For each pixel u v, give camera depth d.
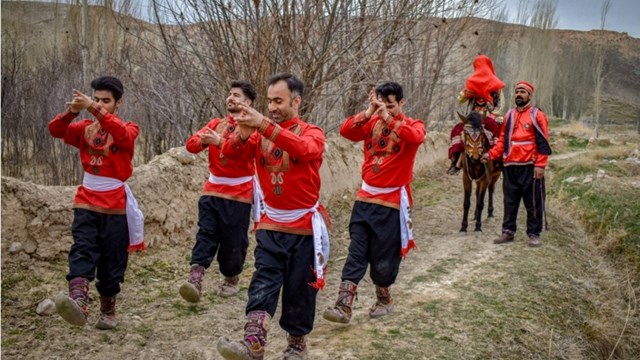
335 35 8.90
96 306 5.30
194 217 7.20
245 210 5.57
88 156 4.60
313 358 4.55
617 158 18.09
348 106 10.79
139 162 12.09
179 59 8.58
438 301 6.04
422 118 15.11
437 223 9.91
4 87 13.29
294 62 8.73
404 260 7.68
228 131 5.42
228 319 5.39
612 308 6.98
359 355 4.63
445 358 4.78
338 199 9.80
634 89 61.69
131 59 12.00
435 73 14.70
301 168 4.09
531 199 8.30
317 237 4.15
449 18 13.40
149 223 6.59
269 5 8.32
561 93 44.53
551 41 37.34
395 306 5.84
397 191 5.12
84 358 4.45
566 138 25.66
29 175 13.67
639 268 8.64
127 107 11.53
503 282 6.78
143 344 4.76
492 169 9.13
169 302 5.61
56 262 5.71
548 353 5.46
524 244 8.52
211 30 8.34
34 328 4.75
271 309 4.01
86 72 11.80
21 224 5.58
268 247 4.14
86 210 4.55
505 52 30.95
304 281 4.18
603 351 6.07
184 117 9.42
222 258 5.67
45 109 13.12
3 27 15.52
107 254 4.65
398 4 9.64
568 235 9.86
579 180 14.27
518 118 8.29
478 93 9.77
